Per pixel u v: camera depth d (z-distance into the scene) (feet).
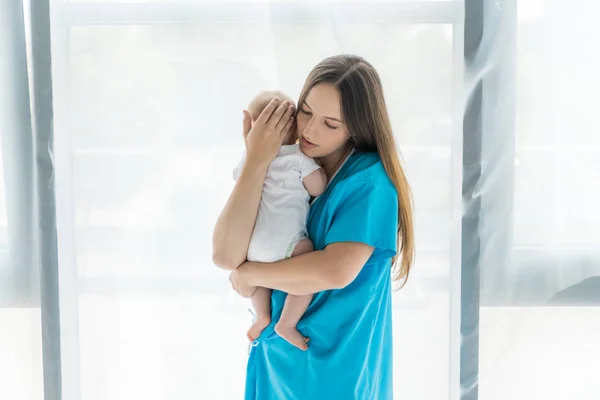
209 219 5.40
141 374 5.53
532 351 5.59
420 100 5.34
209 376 5.53
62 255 5.42
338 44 5.26
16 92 5.28
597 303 5.52
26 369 5.51
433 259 5.49
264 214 4.04
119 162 5.35
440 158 5.40
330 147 4.05
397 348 5.57
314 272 3.86
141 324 5.49
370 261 4.06
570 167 5.41
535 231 5.47
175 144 5.34
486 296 5.54
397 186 4.13
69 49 5.25
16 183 5.36
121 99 5.30
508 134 5.38
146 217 5.40
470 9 5.23
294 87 5.28
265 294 4.28
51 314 5.41
